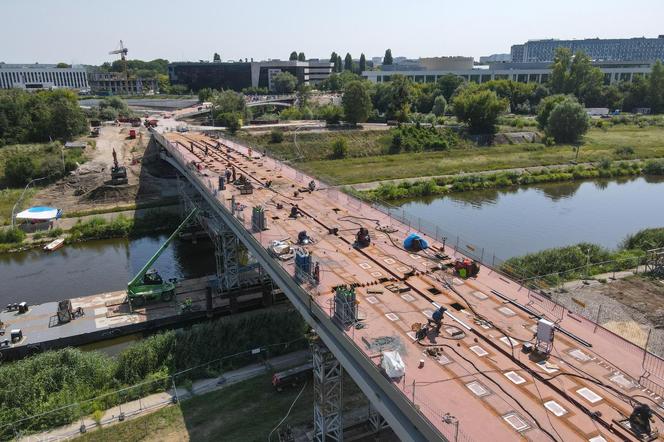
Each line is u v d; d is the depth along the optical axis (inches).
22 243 3553.2
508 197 4714.6
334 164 5521.7
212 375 1883.6
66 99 5639.8
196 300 2536.9
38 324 2300.7
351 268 1654.8
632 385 1058.7
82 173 4441.4
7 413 1659.7
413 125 6643.7
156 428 1620.3
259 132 6087.6
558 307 1396.4
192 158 3545.8
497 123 7263.8
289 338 2079.2
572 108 6604.3
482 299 1440.7
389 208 2864.2
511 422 948.0
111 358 2042.3
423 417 945.5
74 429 1631.4
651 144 6560.0
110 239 3720.5
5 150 4921.3
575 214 4163.4
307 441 1534.2
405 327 1286.9
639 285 2556.6
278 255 1695.4
